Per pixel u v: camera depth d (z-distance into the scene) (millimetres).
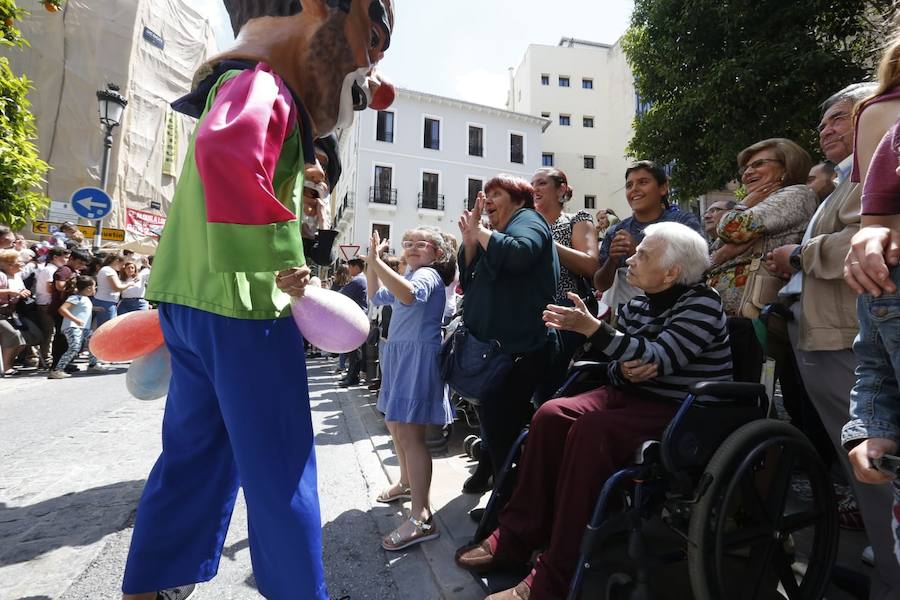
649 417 1733
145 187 17906
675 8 8125
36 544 2256
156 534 1431
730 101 7523
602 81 33188
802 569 1913
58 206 9445
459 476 3135
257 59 1382
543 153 32000
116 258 7898
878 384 1144
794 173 2453
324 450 3736
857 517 2346
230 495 1545
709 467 1511
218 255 1113
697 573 1463
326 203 1637
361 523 2506
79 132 16078
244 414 1291
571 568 1600
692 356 1789
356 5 1512
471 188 27500
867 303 1134
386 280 2367
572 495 1645
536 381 2324
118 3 17016
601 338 1766
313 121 1514
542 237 2270
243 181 1098
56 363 6633
